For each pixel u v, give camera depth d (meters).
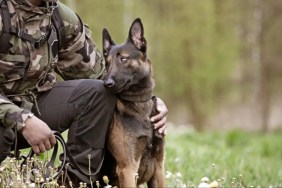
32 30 7.67
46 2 7.68
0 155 7.73
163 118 8.38
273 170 13.78
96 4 35.72
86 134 8.03
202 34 52.38
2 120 7.44
